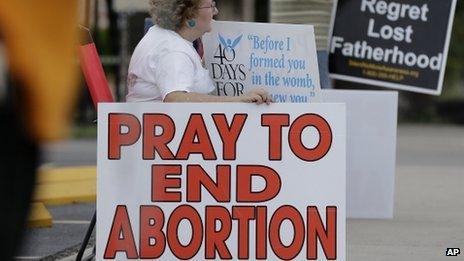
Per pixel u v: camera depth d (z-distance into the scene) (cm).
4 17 652
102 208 1252
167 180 1245
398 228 1897
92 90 1398
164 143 1241
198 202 1245
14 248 671
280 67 1451
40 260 1647
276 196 1235
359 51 1978
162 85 1339
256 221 1240
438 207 2212
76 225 2067
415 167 3216
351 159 1928
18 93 652
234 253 1245
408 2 1961
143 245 1253
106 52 4784
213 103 1233
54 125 659
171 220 1249
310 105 1227
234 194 1239
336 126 1227
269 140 1231
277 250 1240
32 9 658
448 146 4291
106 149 1248
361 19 1975
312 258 1238
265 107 1229
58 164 3450
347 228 1883
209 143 1238
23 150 657
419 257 1639
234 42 1449
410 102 6400
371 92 1905
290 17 1961
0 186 654
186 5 1371
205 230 1247
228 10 5894
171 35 1373
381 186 1938
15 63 652
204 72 1380
